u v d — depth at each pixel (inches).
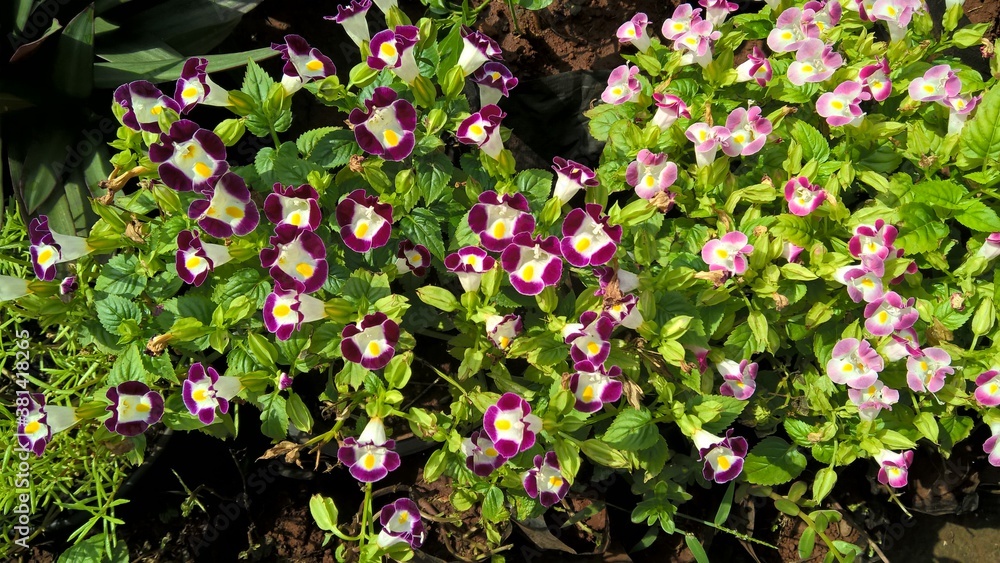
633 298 15.4
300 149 16.5
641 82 18.0
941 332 16.6
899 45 18.2
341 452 15.4
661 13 22.0
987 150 17.1
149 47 19.8
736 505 19.4
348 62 21.6
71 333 17.7
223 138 16.0
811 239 16.7
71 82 19.1
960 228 19.0
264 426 15.5
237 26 21.6
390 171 16.5
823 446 17.2
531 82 20.9
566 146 21.3
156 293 16.2
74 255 15.8
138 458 16.4
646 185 16.4
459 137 15.8
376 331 15.2
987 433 20.4
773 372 18.3
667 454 16.7
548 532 18.2
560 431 15.7
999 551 20.8
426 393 18.8
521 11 21.8
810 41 16.9
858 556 19.8
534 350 15.7
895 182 17.4
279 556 19.1
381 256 16.6
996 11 23.0
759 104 18.3
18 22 19.4
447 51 17.4
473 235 16.1
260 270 16.2
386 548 15.4
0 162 18.8
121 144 16.6
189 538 19.0
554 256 15.1
